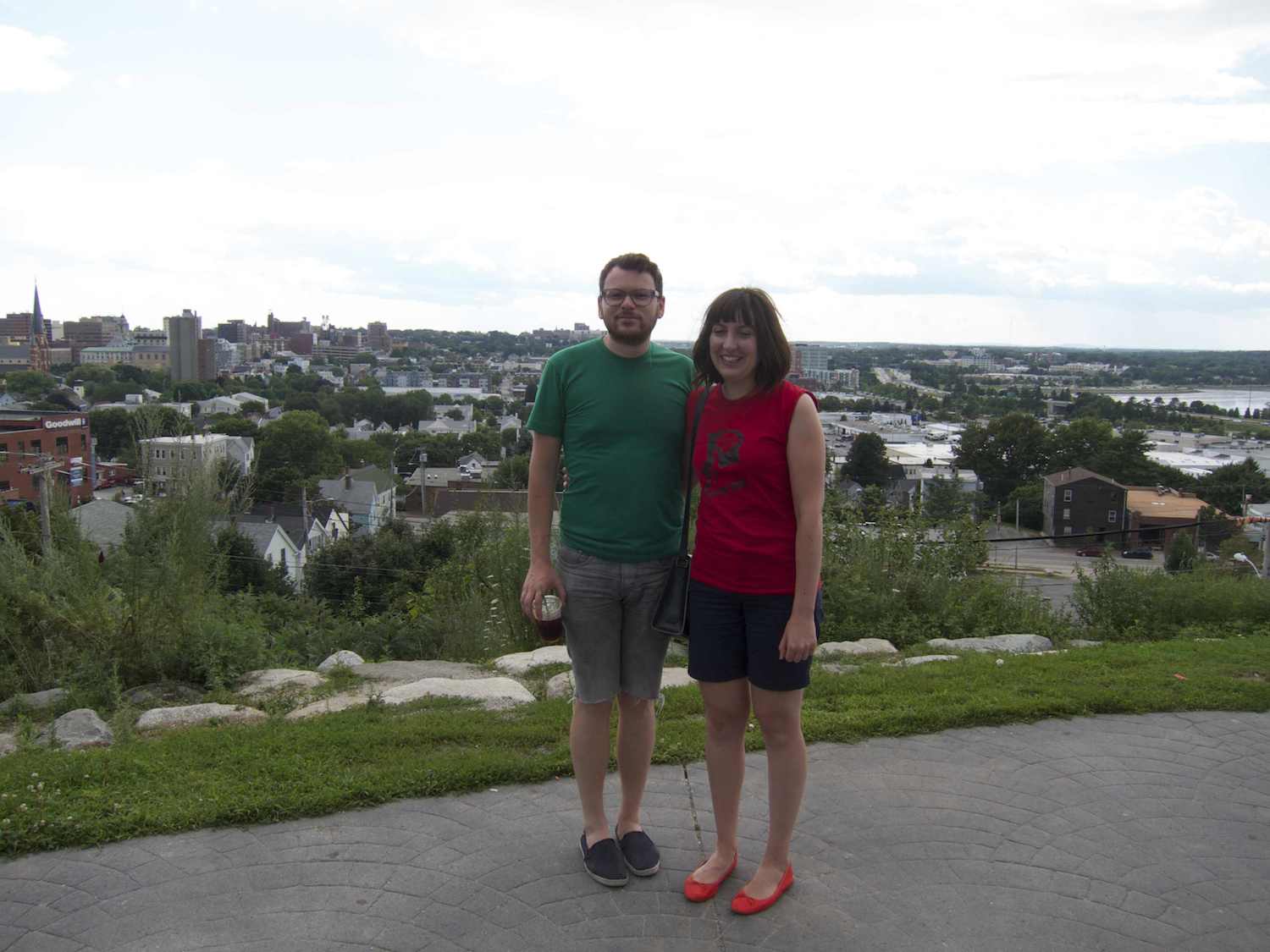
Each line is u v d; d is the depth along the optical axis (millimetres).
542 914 2580
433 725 3910
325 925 2500
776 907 2646
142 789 3240
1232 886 2775
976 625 7277
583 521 2766
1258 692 4516
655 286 2654
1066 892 2732
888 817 3195
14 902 2596
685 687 4562
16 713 4648
